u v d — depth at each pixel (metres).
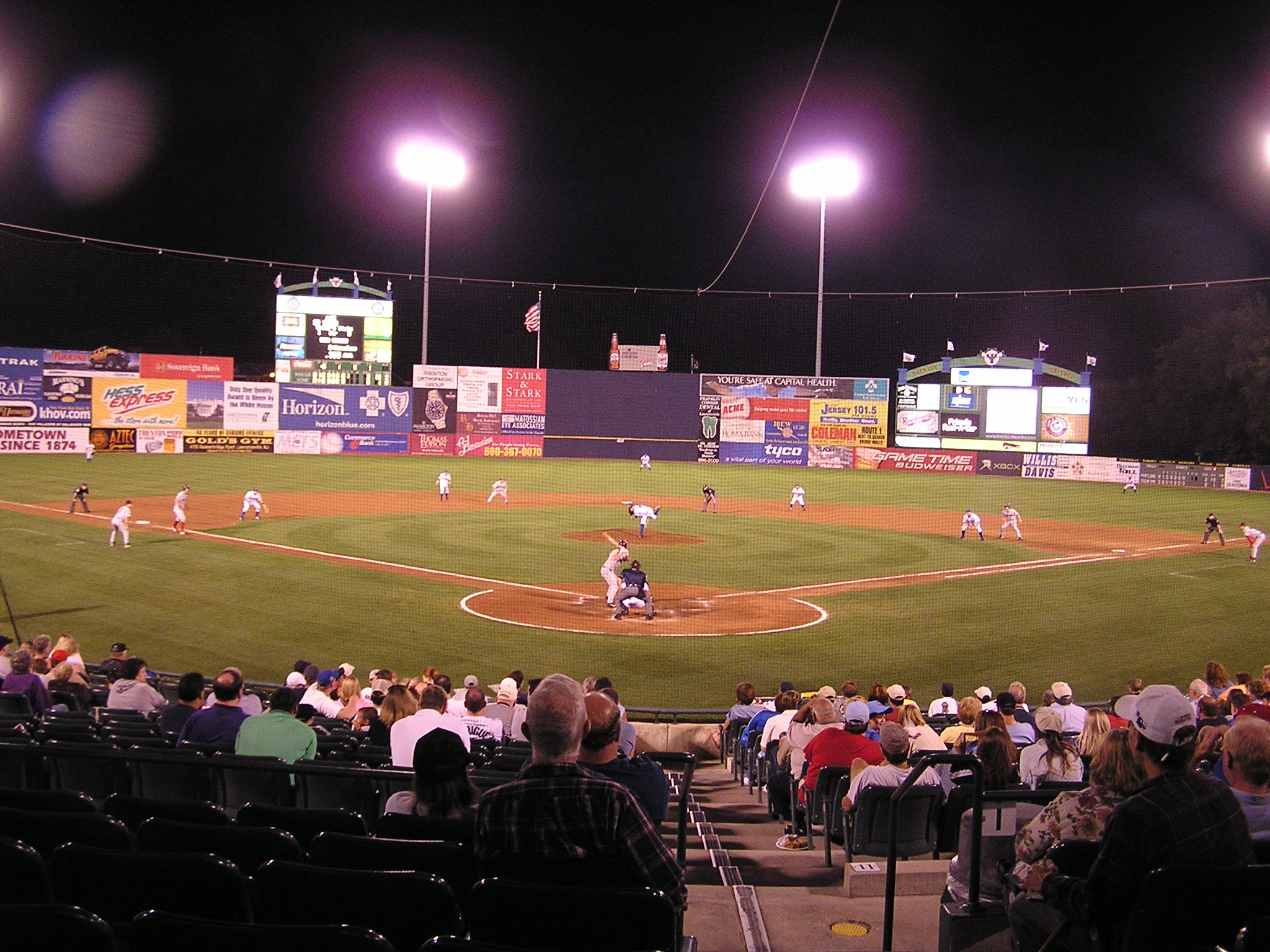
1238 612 25.56
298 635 20.88
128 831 5.30
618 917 3.76
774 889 6.81
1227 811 4.18
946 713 14.89
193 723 9.02
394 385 90.50
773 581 28.59
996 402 68.56
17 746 6.53
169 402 65.00
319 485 50.00
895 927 6.06
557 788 4.34
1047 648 21.42
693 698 17.64
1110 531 41.50
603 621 23.06
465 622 22.42
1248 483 61.88
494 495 44.50
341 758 8.89
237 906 4.21
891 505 50.06
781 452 71.94
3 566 27.27
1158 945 3.92
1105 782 4.82
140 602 23.38
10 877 4.33
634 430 72.31
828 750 9.04
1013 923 4.94
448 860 4.66
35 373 61.28
